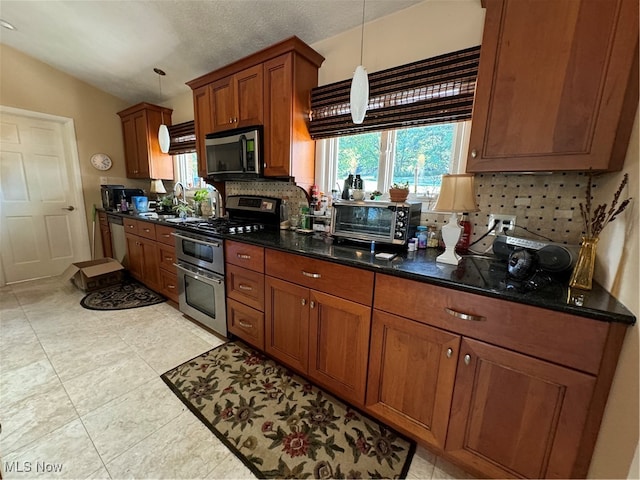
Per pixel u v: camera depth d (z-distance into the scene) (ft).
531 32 3.25
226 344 6.68
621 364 2.58
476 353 3.29
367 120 5.82
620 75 2.85
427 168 5.75
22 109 9.80
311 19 6.03
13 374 5.41
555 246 3.67
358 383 4.46
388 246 5.28
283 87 6.23
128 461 3.76
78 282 9.98
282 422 4.48
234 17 6.35
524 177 4.55
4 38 8.83
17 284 10.25
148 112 11.00
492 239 4.89
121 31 7.61
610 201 3.31
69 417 4.42
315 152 7.13
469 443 3.52
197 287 7.40
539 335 2.90
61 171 11.19
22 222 10.45
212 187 10.03
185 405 4.76
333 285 4.54
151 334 7.06
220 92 7.54
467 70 4.59
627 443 2.43
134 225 9.59
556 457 2.99
